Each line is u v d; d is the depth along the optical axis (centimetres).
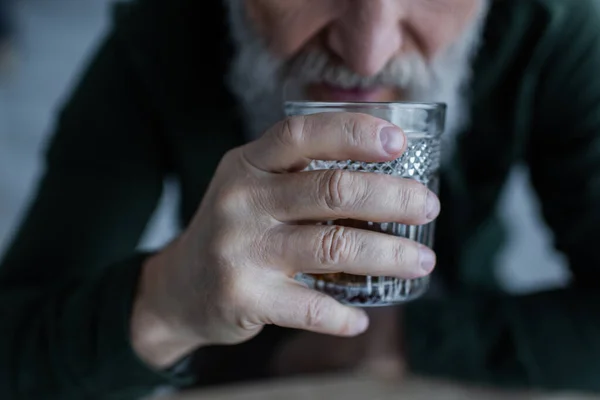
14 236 71
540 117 75
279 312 46
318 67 56
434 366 67
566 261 78
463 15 58
